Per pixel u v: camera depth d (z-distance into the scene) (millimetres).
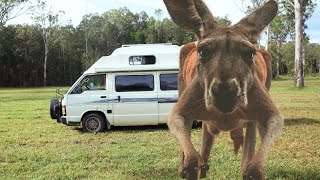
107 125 13305
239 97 3604
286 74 88812
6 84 68000
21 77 68438
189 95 4324
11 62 67750
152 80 13312
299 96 25016
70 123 13219
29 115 17969
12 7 65938
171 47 13625
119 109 13250
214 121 4480
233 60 3650
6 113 18891
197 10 4070
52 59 70500
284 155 8836
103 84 13406
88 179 7320
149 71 13273
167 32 78750
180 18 4211
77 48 77938
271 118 4191
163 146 10203
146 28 83125
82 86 13375
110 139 11531
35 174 7766
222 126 4504
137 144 10555
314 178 7039
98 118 13148
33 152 9695
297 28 31500
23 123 15383
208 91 3680
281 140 10406
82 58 75000
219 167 7754
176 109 4383
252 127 4980
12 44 67375
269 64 5543
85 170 8031
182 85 5512
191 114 4363
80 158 9016
